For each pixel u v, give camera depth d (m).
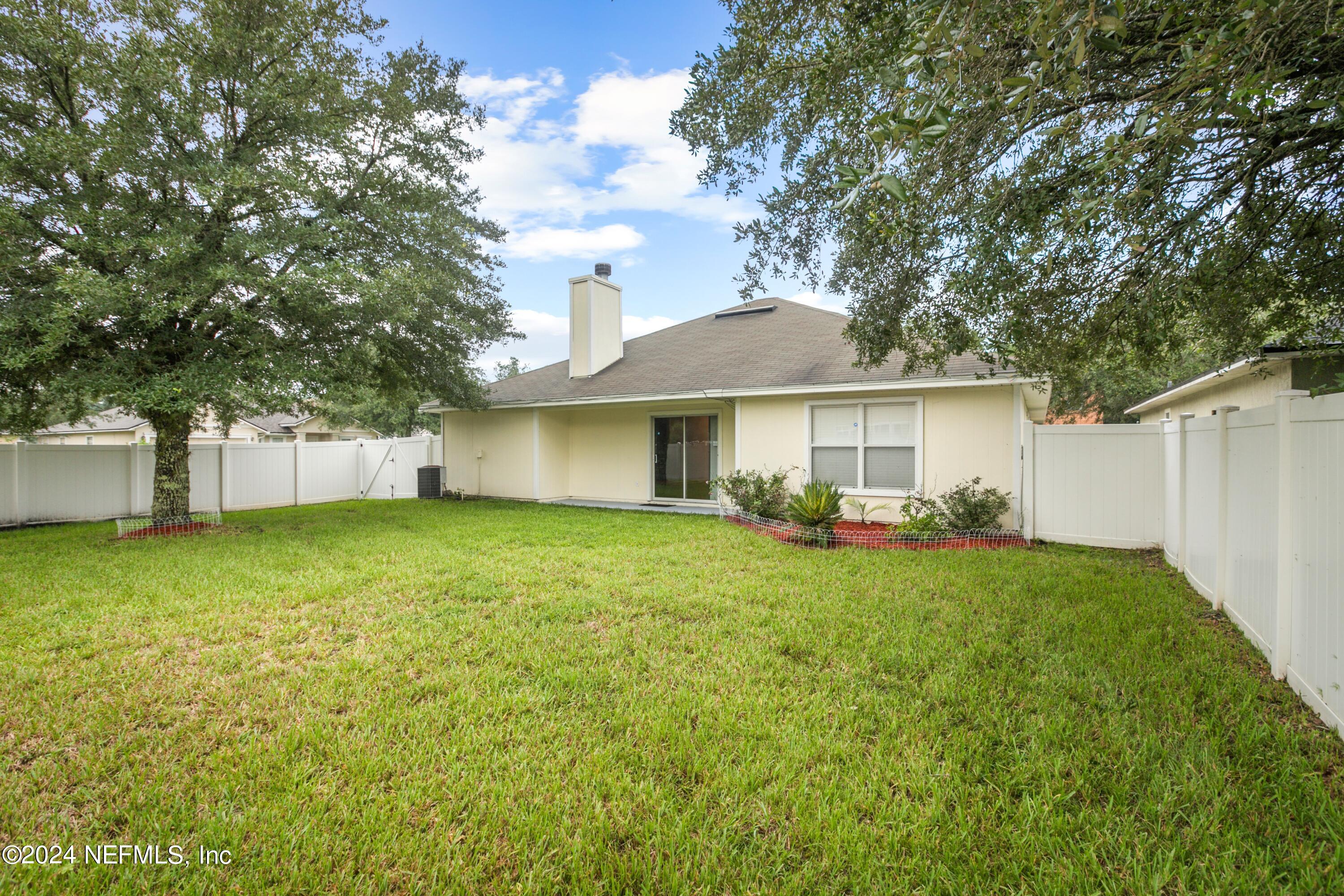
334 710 3.29
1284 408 3.46
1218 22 2.53
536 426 14.20
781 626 4.55
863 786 2.50
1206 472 5.28
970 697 3.28
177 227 8.12
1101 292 4.65
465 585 5.95
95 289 7.03
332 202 9.77
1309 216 4.11
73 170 8.06
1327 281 4.43
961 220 4.32
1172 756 2.65
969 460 9.09
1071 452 8.05
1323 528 2.99
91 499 11.84
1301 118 3.24
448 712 3.20
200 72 8.23
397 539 8.91
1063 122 3.40
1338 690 2.80
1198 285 4.40
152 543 8.77
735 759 2.75
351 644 4.30
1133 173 3.60
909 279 5.00
